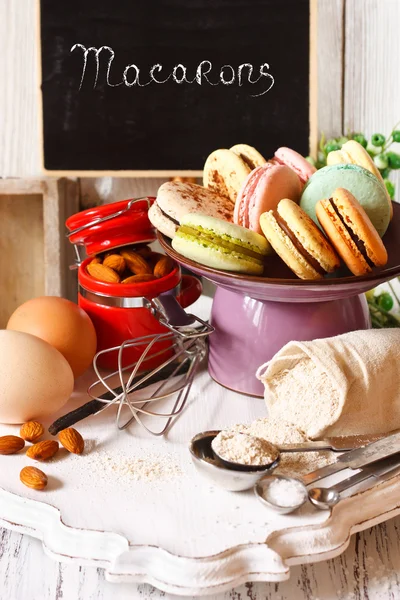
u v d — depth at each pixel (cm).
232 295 89
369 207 81
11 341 79
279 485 69
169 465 76
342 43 122
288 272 80
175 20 116
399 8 119
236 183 90
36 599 65
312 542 66
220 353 91
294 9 115
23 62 124
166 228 86
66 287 132
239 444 71
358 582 67
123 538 64
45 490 71
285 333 85
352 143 90
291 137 119
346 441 77
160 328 94
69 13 117
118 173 122
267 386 81
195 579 62
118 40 117
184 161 121
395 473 72
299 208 77
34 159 128
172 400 89
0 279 133
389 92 124
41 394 78
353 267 76
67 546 66
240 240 77
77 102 120
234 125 120
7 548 71
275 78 117
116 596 66
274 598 65
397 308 133
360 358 77
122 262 95
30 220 130
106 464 76
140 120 120
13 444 76
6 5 121
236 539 65
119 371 82
